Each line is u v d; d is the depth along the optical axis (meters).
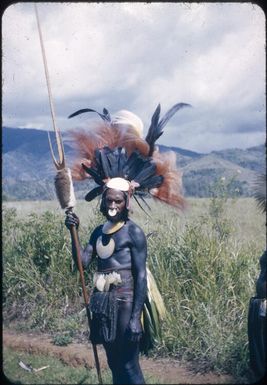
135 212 7.70
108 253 4.50
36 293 7.11
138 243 4.50
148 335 4.59
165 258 6.72
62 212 7.71
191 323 5.98
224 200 7.24
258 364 4.75
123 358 4.54
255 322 4.70
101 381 4.69
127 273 4.49
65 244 7.32
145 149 4.88
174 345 5.69
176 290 6.30
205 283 6.25
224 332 5.69
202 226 7.07
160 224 7.13
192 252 6.56
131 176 4.71
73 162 4.97
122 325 4.46
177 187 4.92
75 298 7.12
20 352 6.07
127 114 4.99
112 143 4.94
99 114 5.01
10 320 6.94
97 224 7.31
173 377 5.18
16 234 7.66
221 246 6.71
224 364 5.36
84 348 6.03
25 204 7.82
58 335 6.39
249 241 7.09
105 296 4.45
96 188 4.75
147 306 4.59
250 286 6.22
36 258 7.45
